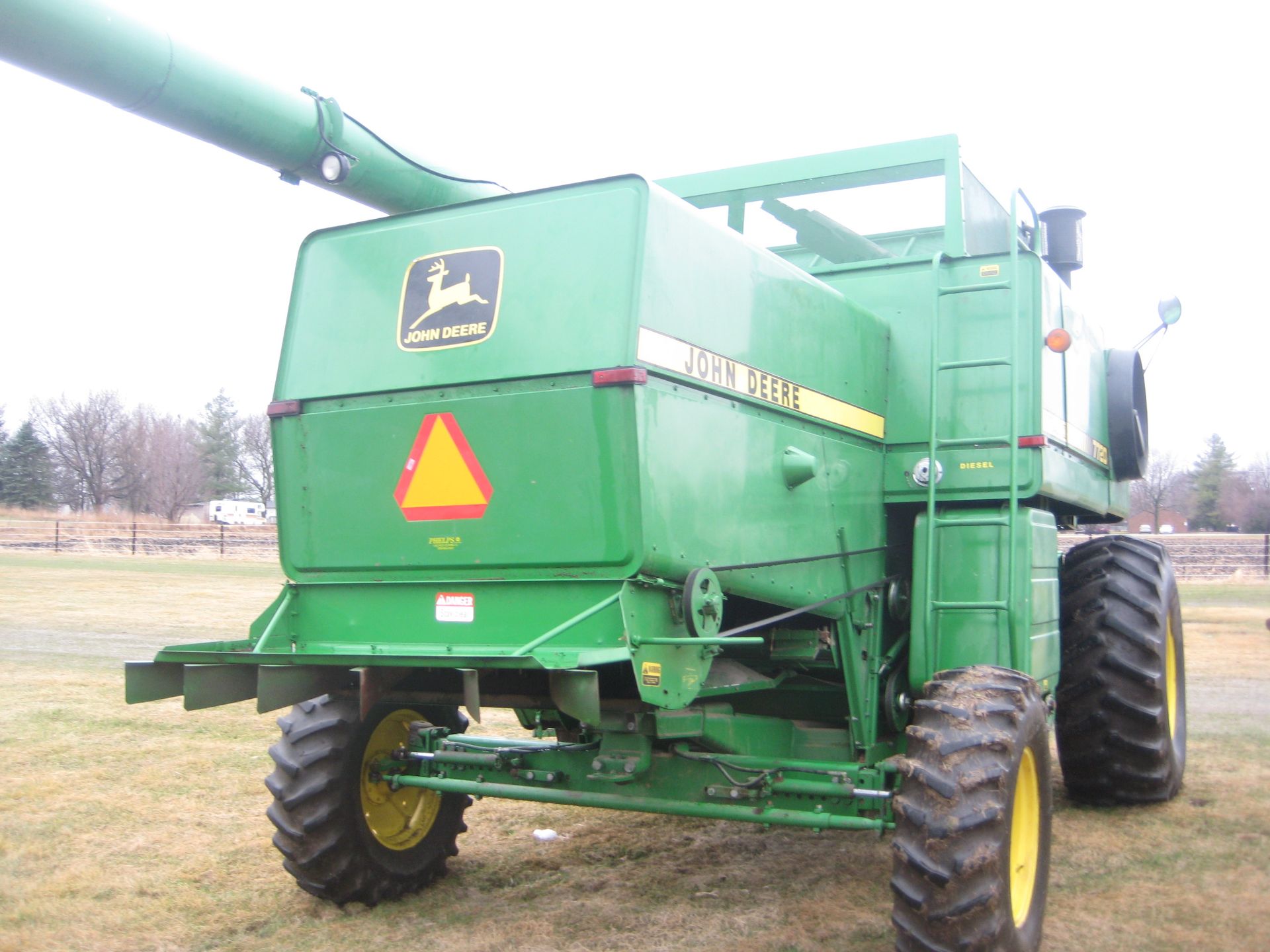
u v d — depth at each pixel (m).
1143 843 5.13
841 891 4.61
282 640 4.05
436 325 3.82
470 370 3.71
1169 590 5.83
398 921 4.29
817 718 4.97
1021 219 6.12
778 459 4.07
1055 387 5.00
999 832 3.30
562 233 3.62
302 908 4.42
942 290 4.62
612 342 3.44
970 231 5.53
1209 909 4.27
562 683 3.23
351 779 4.32
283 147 4.29
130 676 3.60
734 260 3.92
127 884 4.66
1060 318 5.17
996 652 4.34
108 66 3.71
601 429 3.43
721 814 3.78
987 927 3.26
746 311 3.96
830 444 4.44
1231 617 14.66
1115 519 6.77
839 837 5.47
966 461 4.71
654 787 4.02
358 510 3.95
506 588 3.66
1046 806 3.91
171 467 68.44
